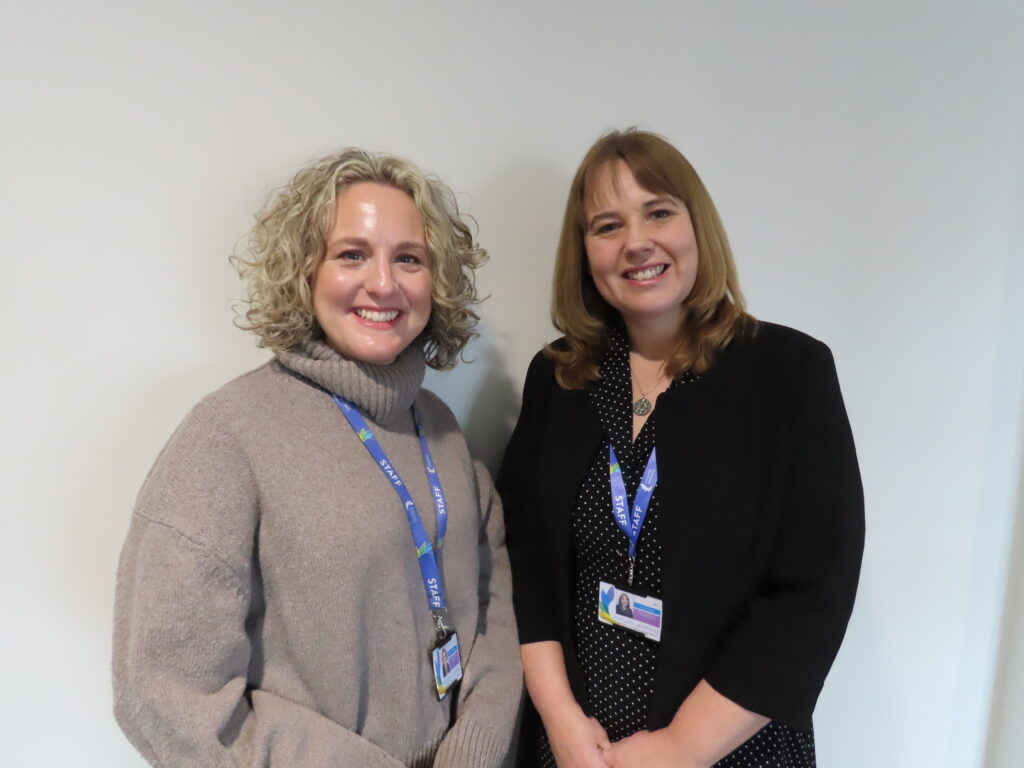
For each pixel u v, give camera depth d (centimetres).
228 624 71
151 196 96
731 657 86
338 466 81
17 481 98
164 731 66
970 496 159
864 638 159
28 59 88
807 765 95
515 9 111
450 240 88
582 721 95
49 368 96
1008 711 170
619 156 93
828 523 85
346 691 79
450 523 93
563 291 106
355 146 105
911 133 137
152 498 71
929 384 150
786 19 126
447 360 101
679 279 93
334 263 80
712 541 88
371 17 103
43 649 104
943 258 144
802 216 134
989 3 136
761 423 90
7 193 90
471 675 94
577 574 103
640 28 119
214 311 102
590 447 100
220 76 96
